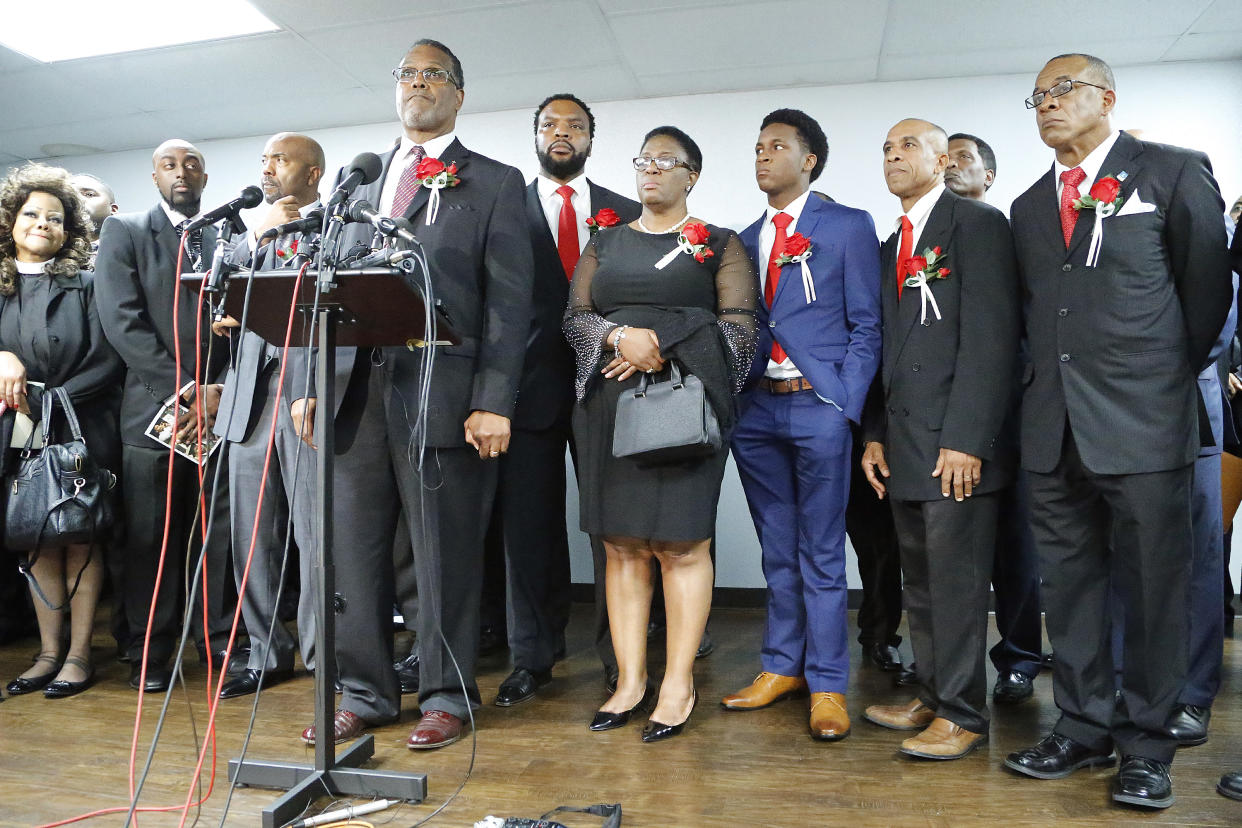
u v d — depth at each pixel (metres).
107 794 2.09
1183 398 2.05
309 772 2.07
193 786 1.96
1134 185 2.09
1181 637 2.05
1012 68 4.43
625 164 4.82
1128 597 2.09
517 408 2.97
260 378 2.96
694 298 2.52
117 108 4.91
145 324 3.13
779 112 2.83
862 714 2.71
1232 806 2.00
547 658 2.99
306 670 3.18
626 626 2.61
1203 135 4.36
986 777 2.18
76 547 3.04
